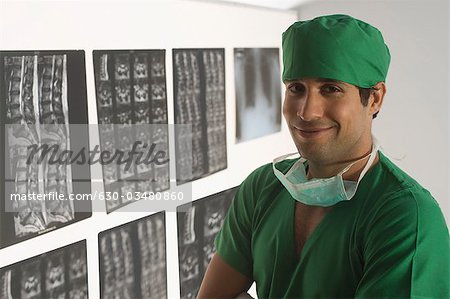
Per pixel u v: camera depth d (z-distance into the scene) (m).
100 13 1.21
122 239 1.30
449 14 1.67
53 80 1.12
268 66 1.81
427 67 1.72
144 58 1.33
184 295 1.50
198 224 1.54
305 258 0.79
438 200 1.75
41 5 1.09
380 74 0.77
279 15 1.83
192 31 1.48
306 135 0.74
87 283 1.22
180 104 1.45
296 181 0.84
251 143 1.75
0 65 1.02
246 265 0.90
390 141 1.80
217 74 1.58
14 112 1.05
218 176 1.61
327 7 1.85
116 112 1.26
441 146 1.73
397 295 0.69
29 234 1.09
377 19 1.77
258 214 0.87
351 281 0.75
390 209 0.72
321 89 0.74
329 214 0.78
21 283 1.09
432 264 0.71
